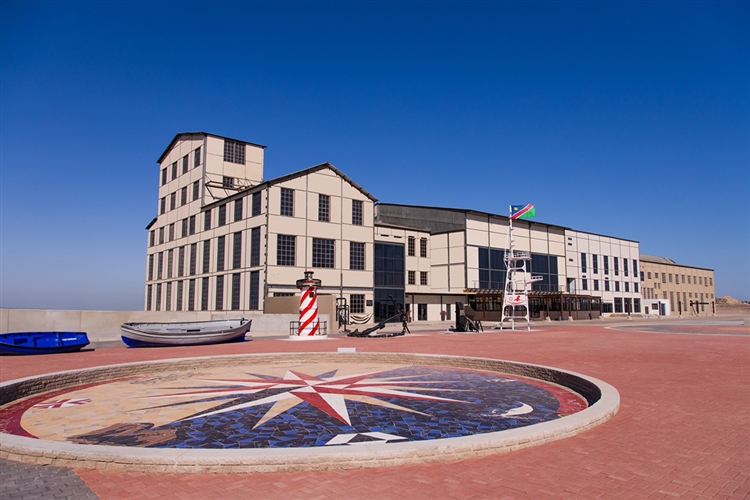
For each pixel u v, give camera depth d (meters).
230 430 7.72
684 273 90.62
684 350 18.14
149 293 57.41
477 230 54.84
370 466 5.82
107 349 20.92
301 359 15.98
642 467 5.71
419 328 40.34
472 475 5.52
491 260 55.72
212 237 44.47
